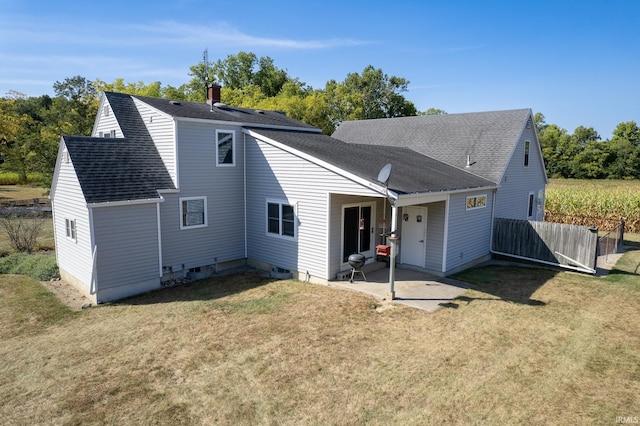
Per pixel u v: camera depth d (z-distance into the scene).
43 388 7.51
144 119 15.59
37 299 12.73
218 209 15.73
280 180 14.94
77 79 33.72
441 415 6.54
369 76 58.72
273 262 15.65
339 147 17.22
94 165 13.16
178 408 6.80
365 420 6.42
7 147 52.47
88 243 12.38
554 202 30.77
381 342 9.15
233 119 16.27
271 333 9.70
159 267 13.67
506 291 12.96
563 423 6.36
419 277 14.45
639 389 7.31
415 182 13.34
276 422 6.40
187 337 9.58
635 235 25.45
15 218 28.14
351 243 14.64
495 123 20.91
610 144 68.81
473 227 16.53
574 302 11.95
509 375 7.74
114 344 9.31
